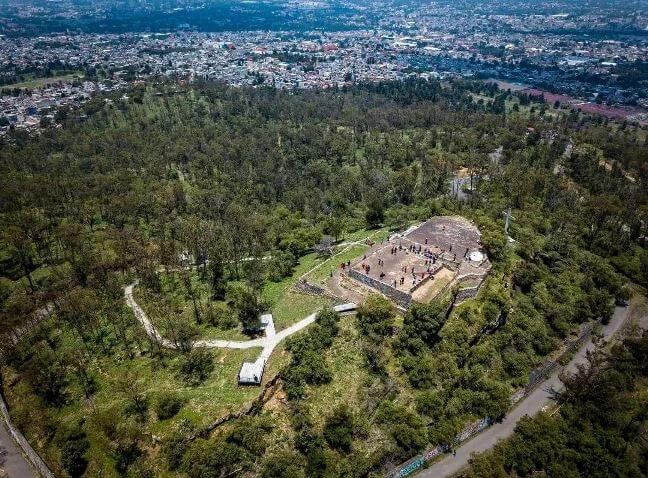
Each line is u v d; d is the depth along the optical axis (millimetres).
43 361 101875
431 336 104625
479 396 100188
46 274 145500
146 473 82250
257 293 124312
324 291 117188
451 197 185625
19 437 90125
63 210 184250
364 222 178875
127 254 142500
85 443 87438
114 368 103750
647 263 155750
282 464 81938
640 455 97625
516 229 157875
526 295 132750
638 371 118188
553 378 114500
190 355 99062
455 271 119438
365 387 95938
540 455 91688
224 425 87312
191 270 142500
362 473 84250
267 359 98812
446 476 89125
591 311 135125
